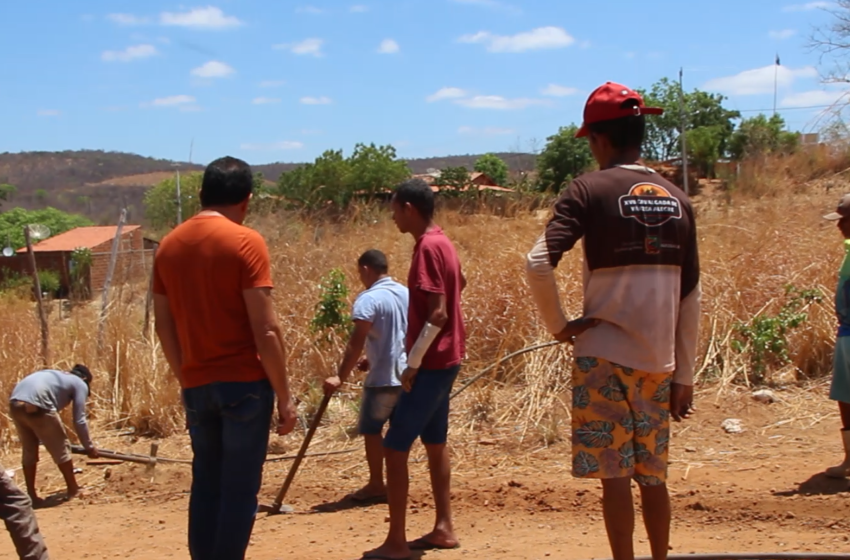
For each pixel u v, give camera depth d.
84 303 12.50
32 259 9.92
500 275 9.16
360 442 7.65
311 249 11.73
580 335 3.54
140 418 8.64
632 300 3.41
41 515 6.78
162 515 6.50
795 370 7.86
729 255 9.55
